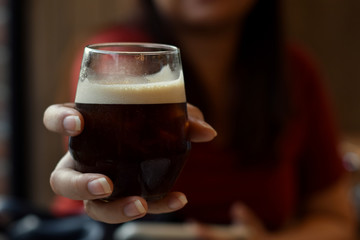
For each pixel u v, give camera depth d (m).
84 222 0.85
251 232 0.93
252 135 1.00
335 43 2.49
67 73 1.13
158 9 0.98
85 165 0.49
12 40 1.83
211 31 0.99
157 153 0.49
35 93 1.88
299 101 1.10
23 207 0.95
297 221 1.14
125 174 0.49
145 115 0.49
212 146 0.99
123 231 0.83
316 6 2.47
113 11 1.96
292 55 1.12
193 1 0.93
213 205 1.00
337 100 2.51
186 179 0.98
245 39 1.02
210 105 1.03
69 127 0.48
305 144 1.14
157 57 0.50
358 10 2.47
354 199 1.38
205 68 1.03
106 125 0.49
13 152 1.87
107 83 0.49
